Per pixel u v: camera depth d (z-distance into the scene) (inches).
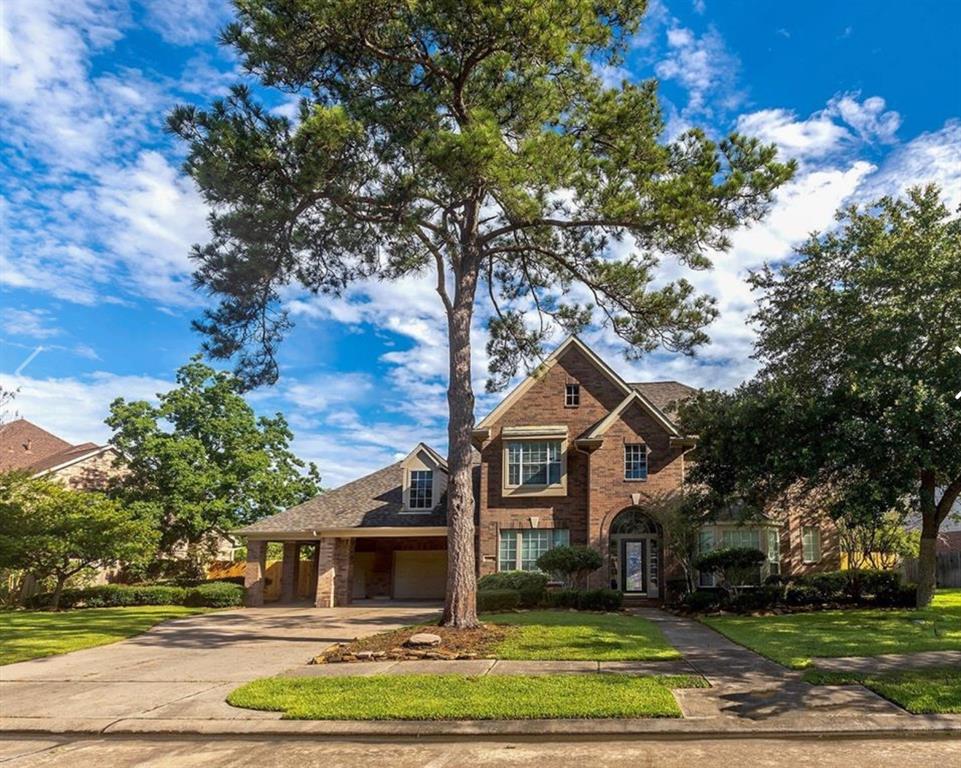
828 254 798.5
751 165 561.3
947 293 671.8
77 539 998.4
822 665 430.0
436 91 582.2
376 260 687.7
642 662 453.4
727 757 277.6
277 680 426.0
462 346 627.5
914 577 1120.8
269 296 634.8
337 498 1183.6
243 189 541.0
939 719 316.8
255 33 526.3
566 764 272.5
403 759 285.9
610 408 1062.4
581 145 592.1
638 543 1012.5
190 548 1341.0
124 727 348.8
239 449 1339.8
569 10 525.7
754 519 895.7
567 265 695.7
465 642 526.6
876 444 659.4
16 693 433.4
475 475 1141.7
